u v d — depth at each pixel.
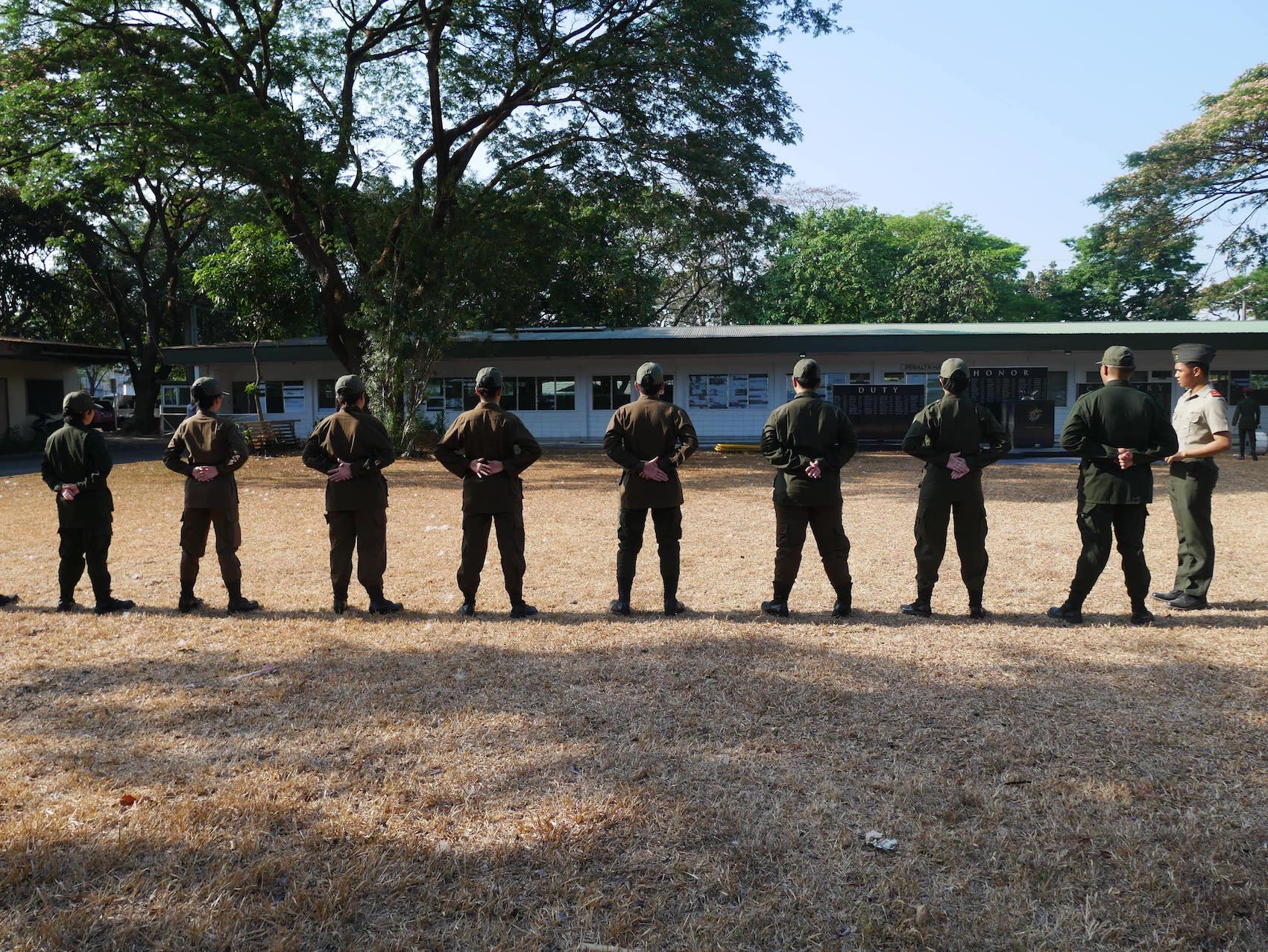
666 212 21.80
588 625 6.12
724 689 4.72
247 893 2.82
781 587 6.35
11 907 2.77
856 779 3.62
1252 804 3.34
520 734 4.12
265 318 24.70
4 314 35.91
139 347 39.69
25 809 3.41
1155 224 30.33
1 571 8.23
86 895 2.82
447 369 28.14
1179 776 3.61
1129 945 2.53
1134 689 4.64
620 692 4.70
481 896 2.80
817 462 6.05
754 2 20.03
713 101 20.17
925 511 6.27
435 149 22.09
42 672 5.12
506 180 21.50
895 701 4.51
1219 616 6.24
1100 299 45.94
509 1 19.47
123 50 19.45
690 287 42.22
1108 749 3.87
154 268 39.38
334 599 6.66
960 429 6.18
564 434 28.05
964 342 24.98
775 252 40.09
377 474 6.52
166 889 2.85
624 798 3.46
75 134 18.33
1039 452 21.52
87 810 3.38
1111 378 5.99
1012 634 5.79
